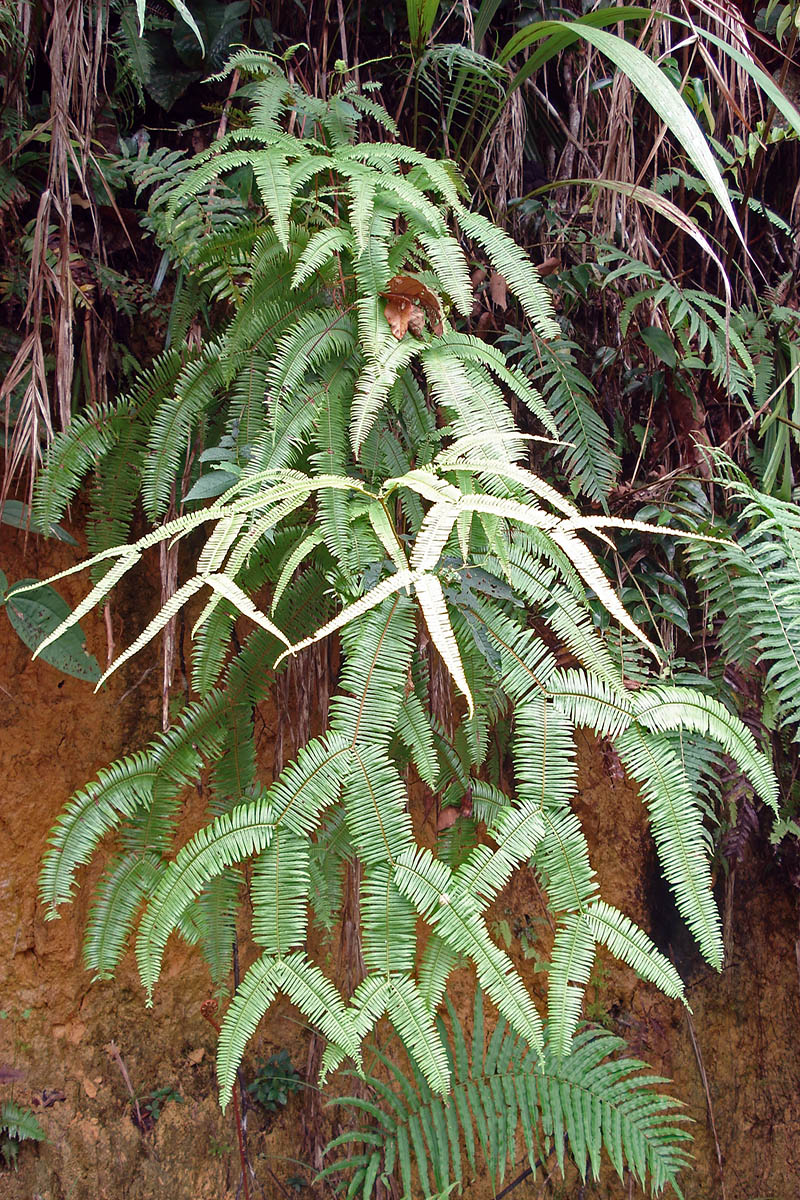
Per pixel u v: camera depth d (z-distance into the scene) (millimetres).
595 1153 1958
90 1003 1991
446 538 1399
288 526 1669
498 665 1564
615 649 1982
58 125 1892
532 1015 1450
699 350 2250
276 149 1663
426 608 1362
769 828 2336
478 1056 2027
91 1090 1970
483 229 1689
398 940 1454
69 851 1606
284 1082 2061
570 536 1409
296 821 1482
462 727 1766
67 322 1887
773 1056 2379
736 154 2393
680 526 2107
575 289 2191
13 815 1967
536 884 2217
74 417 1818
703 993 2334
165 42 2074
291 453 1643
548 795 1498
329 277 1689
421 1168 1963
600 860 2273
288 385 1628
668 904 2324
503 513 1412
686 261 2480
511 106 2203
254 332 1699
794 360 2230
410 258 1752
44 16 1956
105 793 1625
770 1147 2342
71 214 1937
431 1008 1512
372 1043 2100
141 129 2082
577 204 2299
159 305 2018
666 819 1508
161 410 1771
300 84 2098
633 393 2281
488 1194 2139
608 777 2289
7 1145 1895
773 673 1854
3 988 1942
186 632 2025
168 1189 1987
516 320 2164
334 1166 1955
